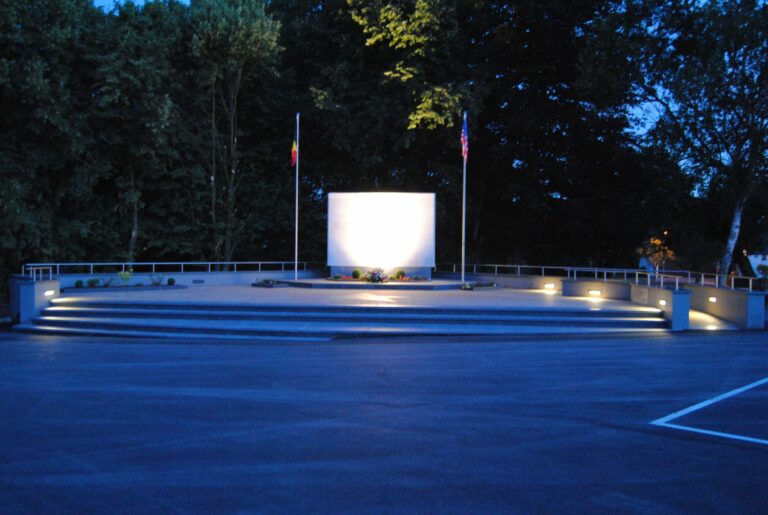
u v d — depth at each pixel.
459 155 37.09
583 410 9.10
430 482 6.24
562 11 34.28
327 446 7.37
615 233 36.03
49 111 26.25
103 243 31.59
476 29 36.38
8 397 9.74
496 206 38.91
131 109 28.81
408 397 9.84
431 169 34.94
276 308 20.00
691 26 30.61
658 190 32.41
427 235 30.81
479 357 13.66
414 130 32.84
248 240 36.88
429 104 30.59
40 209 28.83
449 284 28.64
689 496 5.92
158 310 20.19
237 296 23.80
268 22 32.31
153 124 28.05
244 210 36.66
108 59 27.92
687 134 29.86
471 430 8.05
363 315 19.22
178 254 36.03
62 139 27.58
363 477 6.37
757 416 8.83
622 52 30.28
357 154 33.72
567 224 35.84
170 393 10.06
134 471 6.50
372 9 31.69
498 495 5.92
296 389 10.38
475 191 38.34
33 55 26.72
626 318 19.92
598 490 6.05
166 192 33.31
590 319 19.44
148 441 7.52
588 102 35.31
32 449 7.20
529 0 33.94
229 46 31.70
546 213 36.78
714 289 22.38
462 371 12.02
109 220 31.56
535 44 35.91
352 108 33.94
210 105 36.06
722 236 34.78
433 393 10.13
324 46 36.25
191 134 33.44
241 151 37.16
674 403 9.55
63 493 5.91
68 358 13.43
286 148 37.75
